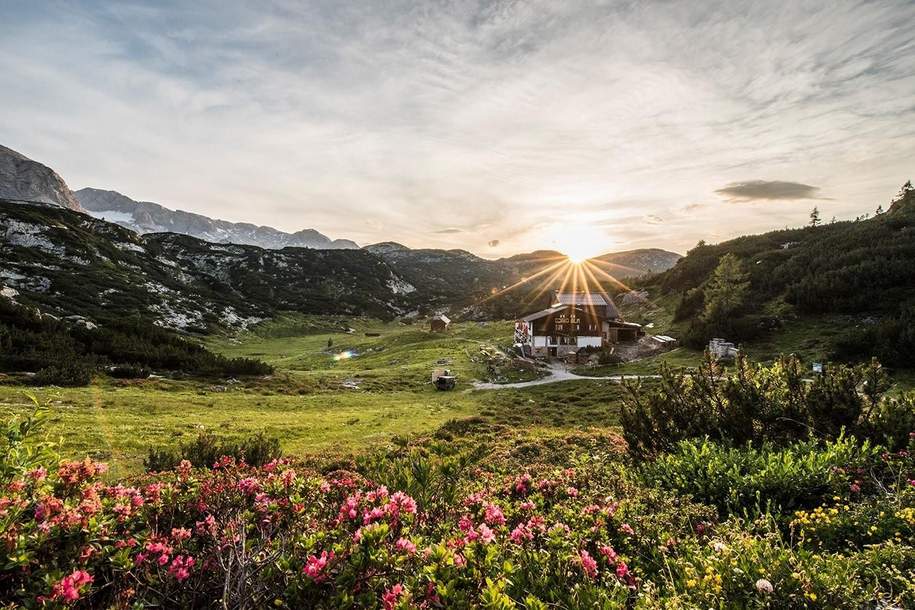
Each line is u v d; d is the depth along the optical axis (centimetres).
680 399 1198
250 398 4503
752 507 687
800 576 397
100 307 10769
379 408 4484
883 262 6500
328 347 11388
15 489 379
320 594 345
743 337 6303
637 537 571
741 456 845
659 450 1159
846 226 11012
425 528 516
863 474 724
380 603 341
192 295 14588
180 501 495
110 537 399
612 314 9031
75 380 3938
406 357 8550
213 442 1592
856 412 994
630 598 440
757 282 8206
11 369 3994
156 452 1903
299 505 489
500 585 350
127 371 4641
